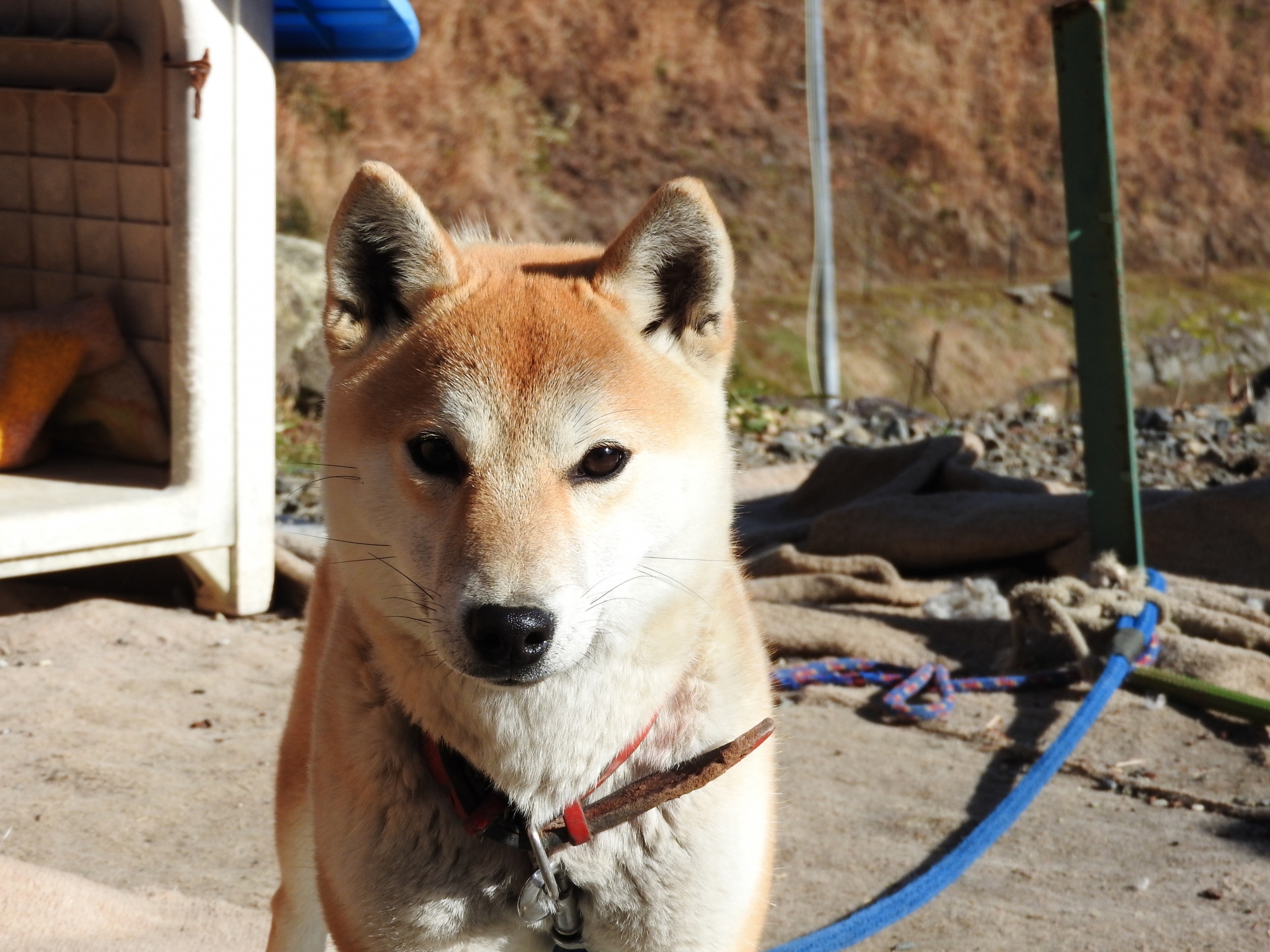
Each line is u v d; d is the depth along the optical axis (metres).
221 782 1.61
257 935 1.41
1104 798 1.61
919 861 1.52
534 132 6.30
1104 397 1.93
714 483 1.27
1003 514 2.24
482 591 1.19
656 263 1.28
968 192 6.60
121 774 1.61
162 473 2.20
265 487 2.13
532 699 1.22
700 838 1.22
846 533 2.37
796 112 6.72
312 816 1.27
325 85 5.94
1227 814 1.58
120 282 2.22
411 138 6.00
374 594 1.24
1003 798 1.61
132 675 1.83
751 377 5.10
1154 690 1.76
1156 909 1.45
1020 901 1.46
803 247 6.07
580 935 1.25
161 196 2.13
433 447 1.23
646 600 1.23
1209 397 5.55
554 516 1.21
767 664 1.32
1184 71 7.36
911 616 2.08
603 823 1.22
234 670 1.88
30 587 2.19
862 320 5.61
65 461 2.26
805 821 1.57
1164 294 6.06
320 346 3.62
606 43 6.64
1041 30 7.23
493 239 1.43
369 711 1.24
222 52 1.99
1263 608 1.99
